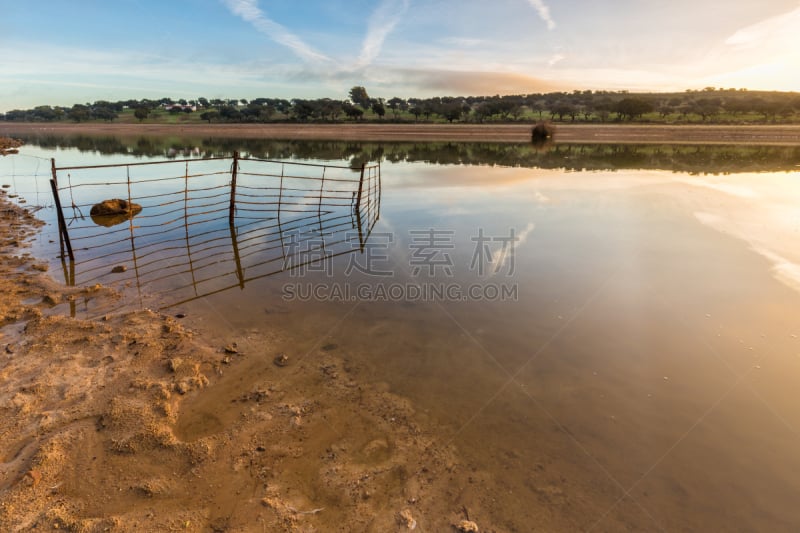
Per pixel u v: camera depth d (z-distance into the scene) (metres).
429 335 5.60
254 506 3.13
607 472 3.46
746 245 8.38
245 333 5.63
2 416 3.91
